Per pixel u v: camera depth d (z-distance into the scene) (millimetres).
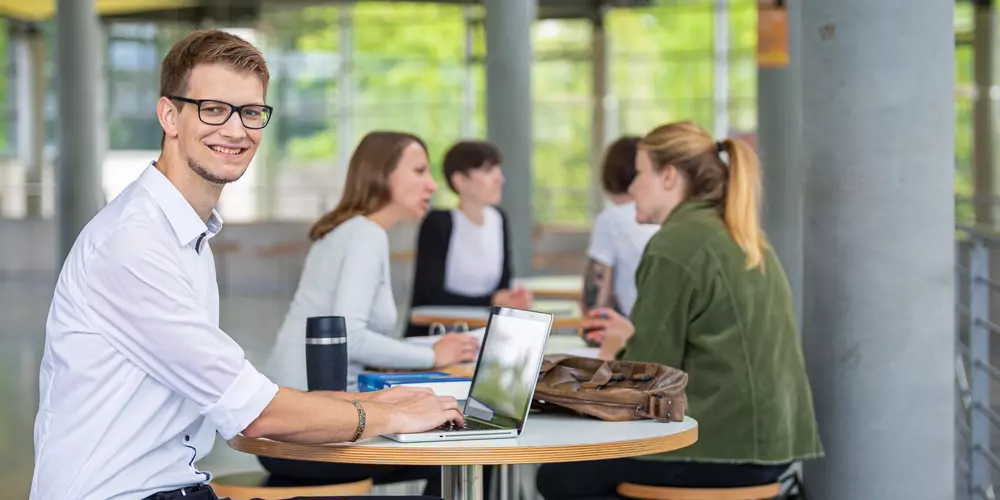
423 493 3174
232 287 15969
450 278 4633
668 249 2662
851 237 2936
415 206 3104
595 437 2039
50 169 19906
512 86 8938
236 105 1903
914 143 2887
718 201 2777
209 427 1962
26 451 5496
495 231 4703
